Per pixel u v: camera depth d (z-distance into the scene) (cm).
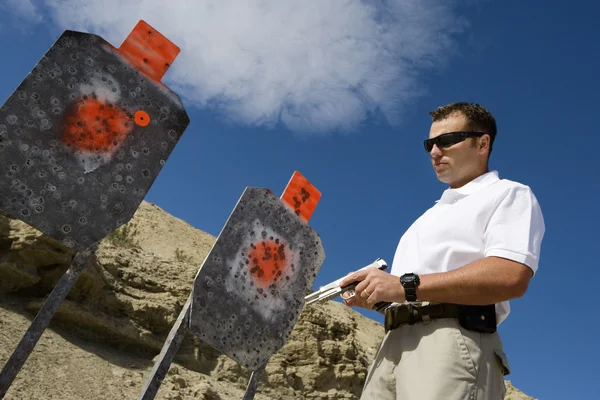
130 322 1086
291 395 1215
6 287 952
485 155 279
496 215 246
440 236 256
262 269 328
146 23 291
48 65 259
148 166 280
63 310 981
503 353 247
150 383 279
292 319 337
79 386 838
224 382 1138
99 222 262
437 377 228
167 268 1270
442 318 240
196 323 294
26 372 798
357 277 263
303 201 359
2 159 242
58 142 257
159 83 289
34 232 973
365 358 1533
